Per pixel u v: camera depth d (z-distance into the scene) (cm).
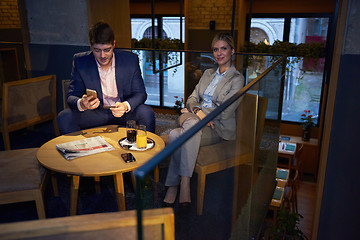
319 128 808
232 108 137
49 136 346
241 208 181
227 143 140
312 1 784
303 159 859
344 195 370
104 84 263
